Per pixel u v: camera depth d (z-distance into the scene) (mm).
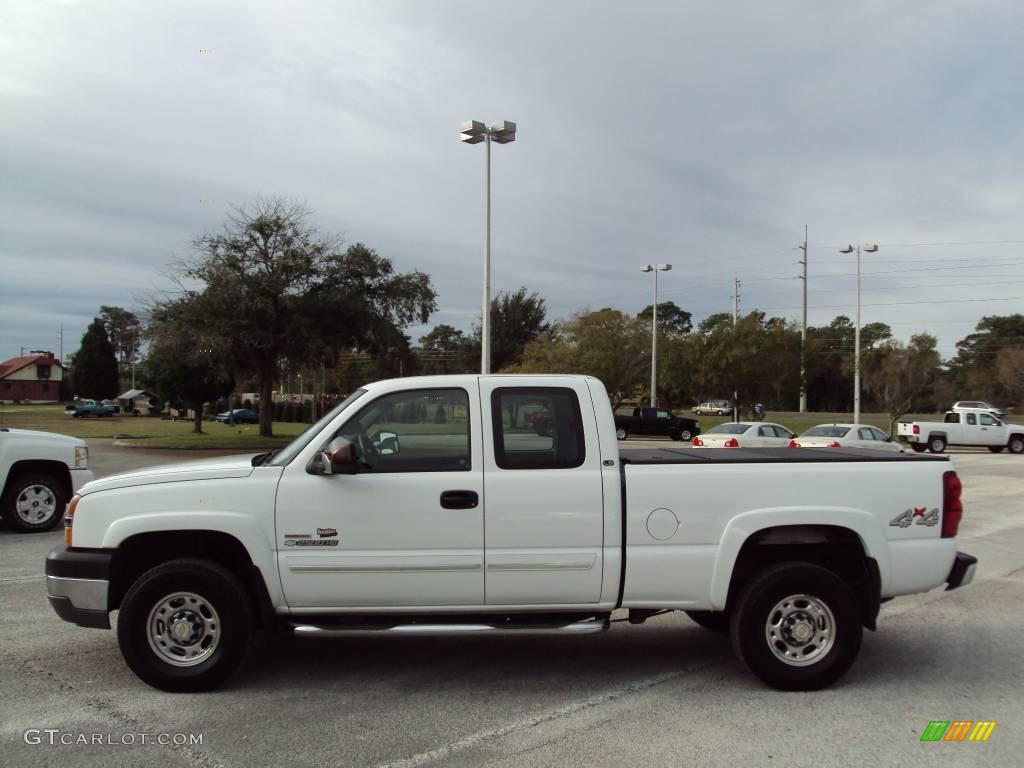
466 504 4793
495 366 65500
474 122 22250
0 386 97000
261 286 29391
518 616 4957
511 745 4129
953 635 6355
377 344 32219
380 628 4773
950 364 92250
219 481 4824
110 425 48531
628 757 3996
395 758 3963
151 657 4789
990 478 22312
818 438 22781
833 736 4289
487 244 22953
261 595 4793
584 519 4836
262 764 3889
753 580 4961
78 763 3887
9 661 5426
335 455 4609
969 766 3947
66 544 4949
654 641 6094
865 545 5000
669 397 61969
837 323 108125
